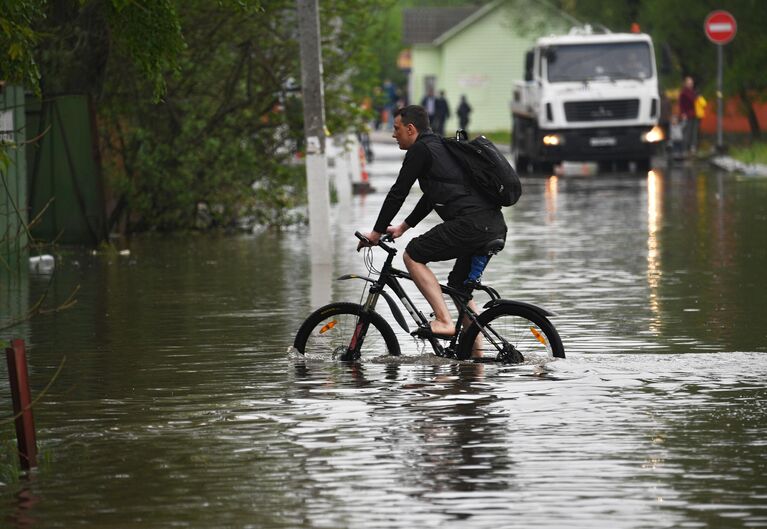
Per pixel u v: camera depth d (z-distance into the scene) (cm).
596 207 6400
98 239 4900
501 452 1903
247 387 2395
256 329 3055
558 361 2561
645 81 8994
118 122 5497
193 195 5506
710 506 1647
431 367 2561
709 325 2998
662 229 5256
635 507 1645
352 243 5012
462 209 2588
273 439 2005
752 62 9631
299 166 6081
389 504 1667
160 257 4672
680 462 1845
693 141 10050
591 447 1928
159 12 3403
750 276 3828
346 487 1745
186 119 5566
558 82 8994
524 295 3531
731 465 1828
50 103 4891
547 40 9119
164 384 2438
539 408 2177
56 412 2227
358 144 7912
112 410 2233
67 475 1831
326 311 2670
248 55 5569
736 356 2612
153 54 3450
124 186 5369
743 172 8550
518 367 2539
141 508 1672
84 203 4900
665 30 10094
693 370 2491
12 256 4228
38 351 2823
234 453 1928
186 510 1659
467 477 1783
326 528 1580
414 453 1906
